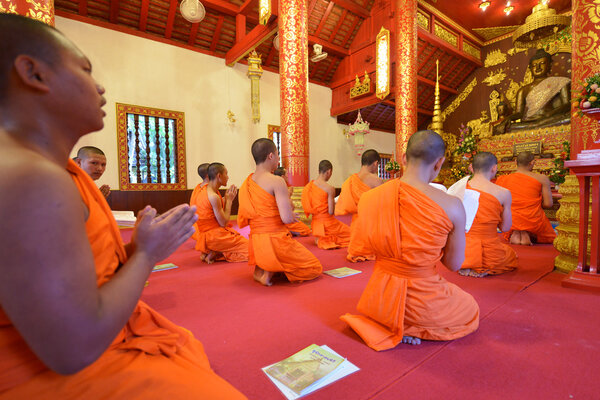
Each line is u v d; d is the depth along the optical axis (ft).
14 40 1.94
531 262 11.53
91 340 1.94
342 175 45.34
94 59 26.71
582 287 8.34
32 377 2.12
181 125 30.96
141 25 28.76
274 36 33.73
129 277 2.32
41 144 2.07
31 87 2.00
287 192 9.18
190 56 31.76
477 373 4.69
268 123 37.01
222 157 33.55
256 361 5.16
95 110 2.31
